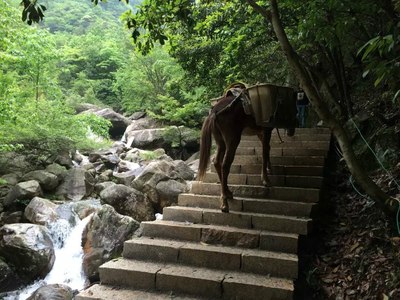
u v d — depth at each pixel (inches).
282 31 147.0
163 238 165.0
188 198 192.5
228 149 170.2
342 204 195.2
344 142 145.0
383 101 235.6
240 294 125.2
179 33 316.5
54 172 376.8
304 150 228.4
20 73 480.1
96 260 229.1
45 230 252.4
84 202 323.9
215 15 264.2
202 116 586.6
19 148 367.9
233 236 154.5
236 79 321.7
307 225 154.7
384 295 122.0
